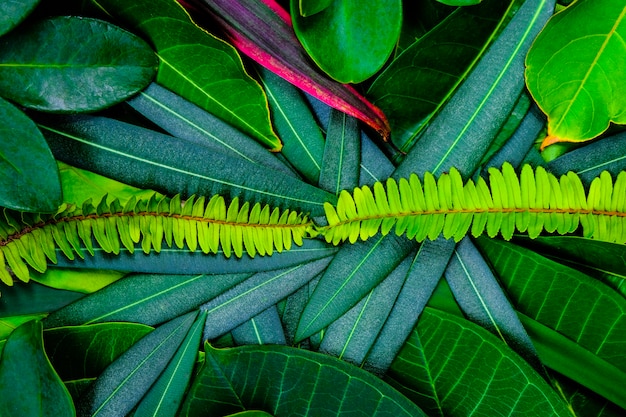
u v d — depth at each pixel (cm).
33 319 96
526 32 94
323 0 92
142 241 94
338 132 98
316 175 99
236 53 94
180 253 96
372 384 94
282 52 96
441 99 98
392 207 94
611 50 92
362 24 94
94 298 97
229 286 97
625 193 93
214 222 94
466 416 95
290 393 95
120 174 96
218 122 97
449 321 96
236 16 95
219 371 95
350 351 96
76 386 95
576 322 97
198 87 97
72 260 96
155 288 97
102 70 94
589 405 97
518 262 97
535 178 93
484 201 93
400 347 96
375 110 97
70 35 93
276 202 96
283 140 99
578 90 94
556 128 95
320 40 94
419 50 95
